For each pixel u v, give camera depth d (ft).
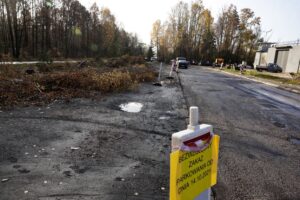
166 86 51.62
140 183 12.53
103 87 38.52
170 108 30.42
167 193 11.76
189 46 266.77
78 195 11.25
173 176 5.38
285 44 149.07
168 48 287.69
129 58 120.67
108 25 255.70
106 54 230.68
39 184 12.00
